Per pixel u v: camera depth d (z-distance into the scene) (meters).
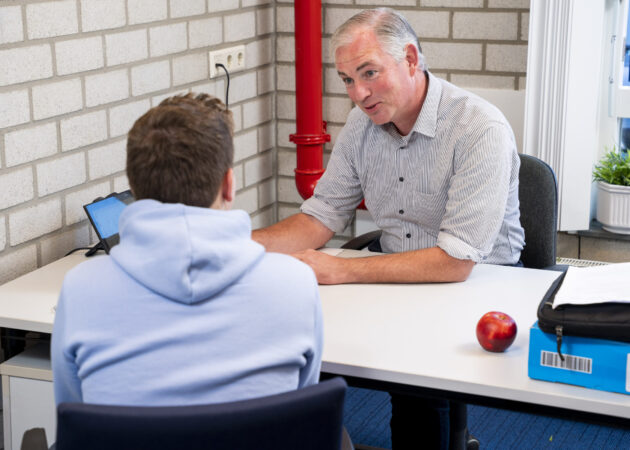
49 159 2.32
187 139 1.19
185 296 1.13
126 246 1.18
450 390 1.49
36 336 2.07
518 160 2.15
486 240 1.97
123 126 2.60
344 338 1.64
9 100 2.15
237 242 1.19
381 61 1.96
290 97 3.48
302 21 3.21
